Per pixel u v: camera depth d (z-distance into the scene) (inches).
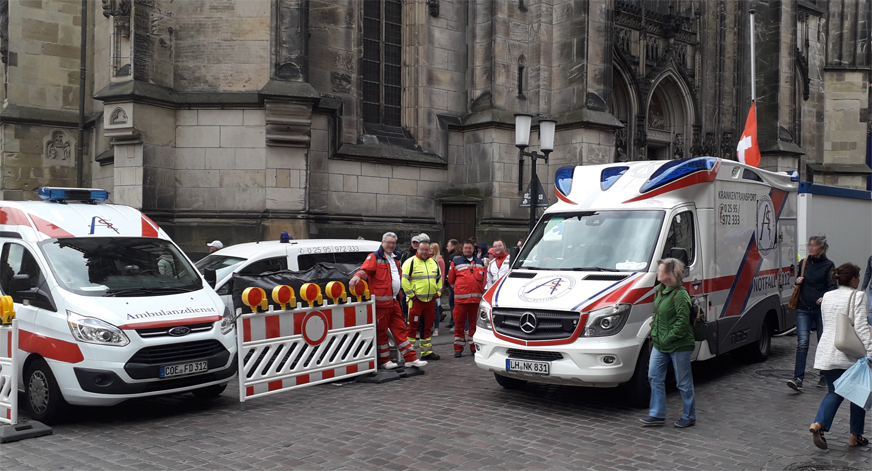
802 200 526.0
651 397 280.7
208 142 620.4
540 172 787.4
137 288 305.7
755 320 398.3
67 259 305.6
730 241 373.1
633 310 298.4
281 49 612.4
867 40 1269.7
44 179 776.9
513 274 339.3
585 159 759.7
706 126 1040.2
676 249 302.7
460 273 445.4
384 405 314.2
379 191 726.5
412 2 770.8
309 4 677.9
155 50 606.9
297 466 226.4
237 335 309.1
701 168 344.2
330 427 275.1
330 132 683.4
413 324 428.1
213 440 257.0
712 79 1038.4
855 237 593.0
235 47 621.0
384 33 761.6
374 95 756.0
